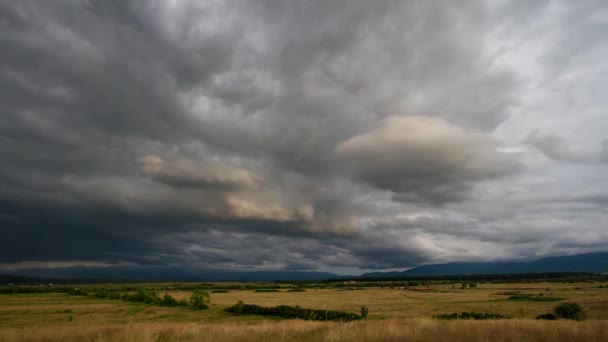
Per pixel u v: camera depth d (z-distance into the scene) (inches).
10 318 2016.5
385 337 576.1
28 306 2945.4
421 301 3449.8
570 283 7347.4
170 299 3056.1
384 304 3083.2
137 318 1961.1
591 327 636.7
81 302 3459.6
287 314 2017.7
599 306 2348.7
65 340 691.4
